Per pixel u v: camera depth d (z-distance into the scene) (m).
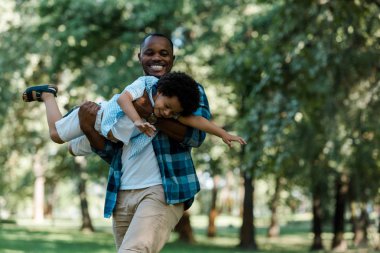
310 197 35.88
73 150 4.62
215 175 30.20
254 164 16.69
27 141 38.50
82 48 24.02
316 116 16.17
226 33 24.62
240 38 23.61
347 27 14.04
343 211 30.20
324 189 29.88
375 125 16.31
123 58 24.12
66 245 25.30
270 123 15.49
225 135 4.06
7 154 39.62
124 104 4.02
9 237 29.80
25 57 24.72
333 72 15.05
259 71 17.48
